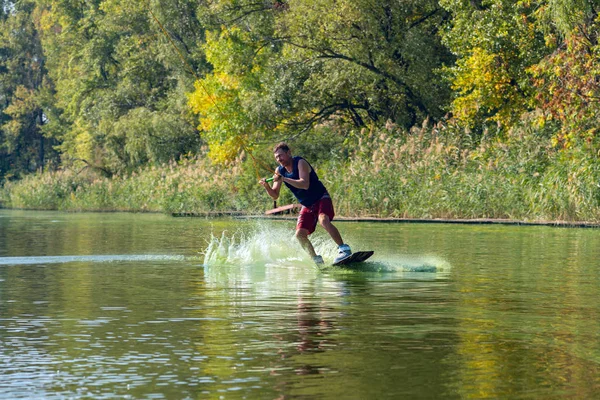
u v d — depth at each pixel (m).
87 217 50.09
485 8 48.91
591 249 22.22
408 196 42.78
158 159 77.75
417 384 7.36
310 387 7.27
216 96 60.50
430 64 54.28
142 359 8.34
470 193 40.12
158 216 51.62
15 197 85.69
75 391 7.16
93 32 96.62
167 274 16.05
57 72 110.75
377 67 55.16
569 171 36.16
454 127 48.12
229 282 14.59
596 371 7.82
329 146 57.00
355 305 11.76
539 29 42.34
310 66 56.09
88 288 13.84
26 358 8.40
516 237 27.44
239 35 59.38
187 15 79.31
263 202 53.31
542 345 8.98
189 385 7.34
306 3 55.47
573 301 12.27
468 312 11.18
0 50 126.38
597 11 41.03
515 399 6.91
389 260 18.66
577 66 37.84
